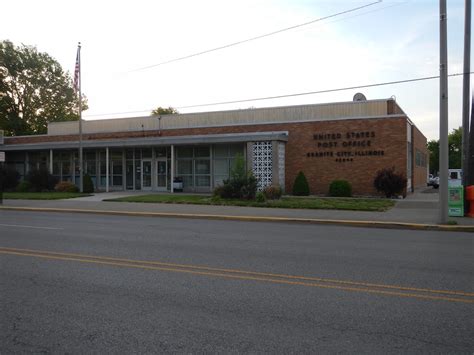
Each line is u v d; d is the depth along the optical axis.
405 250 9.59
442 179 13.90
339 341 4.36
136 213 18.06
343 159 25.69
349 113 27.98
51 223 14.75
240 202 20.67
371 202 20.47
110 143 29.78
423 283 6.62
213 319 4.99
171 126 33.75
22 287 6.35
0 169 22.47
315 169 26.33
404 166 24.30
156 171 30.95
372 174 24.97
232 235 11.95
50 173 31.70
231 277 6.96
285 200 21.62
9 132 54.53
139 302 5.62
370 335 4.51
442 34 13.59
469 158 16.77
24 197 25.28
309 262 8.19
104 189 32.78
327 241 10.91
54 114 56.72
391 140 24.56
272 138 25.45
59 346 4.26
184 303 5.58
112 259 8.38
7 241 10.59
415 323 4.86
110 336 4.49
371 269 7.59
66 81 56.69
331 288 6.31
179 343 4.31
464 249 9.76
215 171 28.67
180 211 18.25
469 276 7.08
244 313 5.19
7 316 5.11
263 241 10.84
